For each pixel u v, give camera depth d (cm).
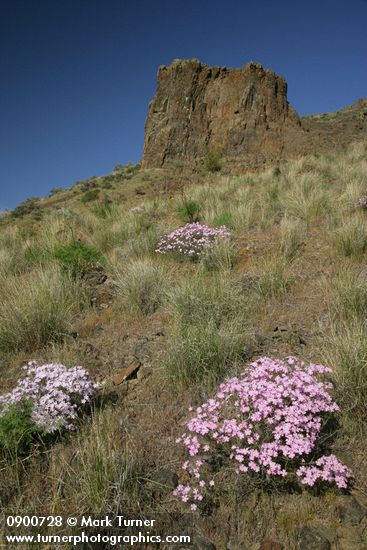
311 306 552
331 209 934
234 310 535
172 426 376
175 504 301
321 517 283
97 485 299
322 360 426
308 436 312
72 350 509
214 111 3350
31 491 312
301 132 3162
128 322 579
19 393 368
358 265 643
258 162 2794
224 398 374
